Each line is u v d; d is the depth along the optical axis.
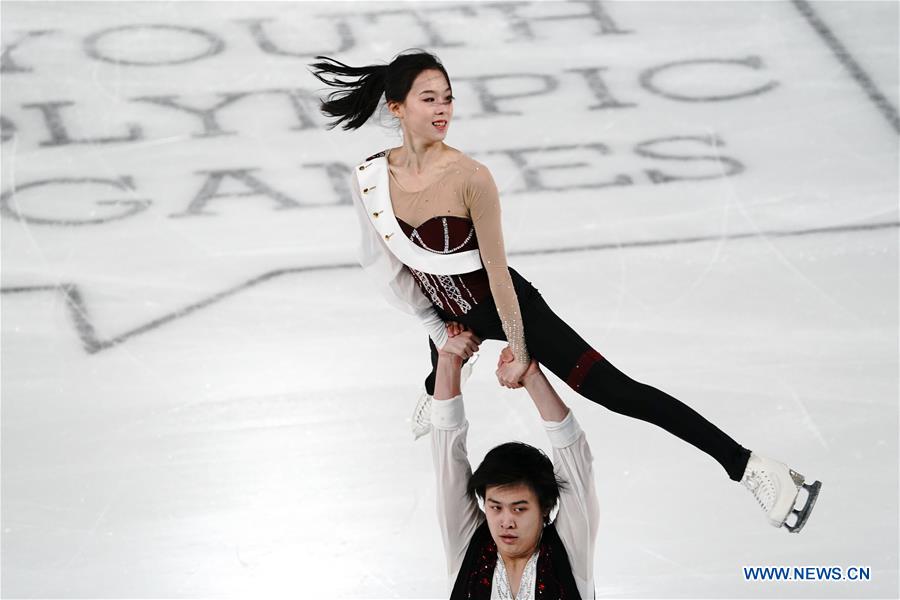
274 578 16.39
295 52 30.64
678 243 23.59
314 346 21.08
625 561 16.34
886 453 18.11
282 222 24.72
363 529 17.12
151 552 16.88
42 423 19.45
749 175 25.72
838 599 15.66
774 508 12.62
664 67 29.73
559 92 28.86
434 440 12.12
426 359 20.67
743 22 31.39
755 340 20.78
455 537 12.08
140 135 27.62
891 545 16.48
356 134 27.55
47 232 24.41
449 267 12.53
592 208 24.75
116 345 21.27
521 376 12.77
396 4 32.50
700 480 17.70
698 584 15.97
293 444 18.80
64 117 28.20
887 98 28.23
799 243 23.50
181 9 32.38
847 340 20.72
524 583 11.47
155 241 24.17
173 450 18.78
